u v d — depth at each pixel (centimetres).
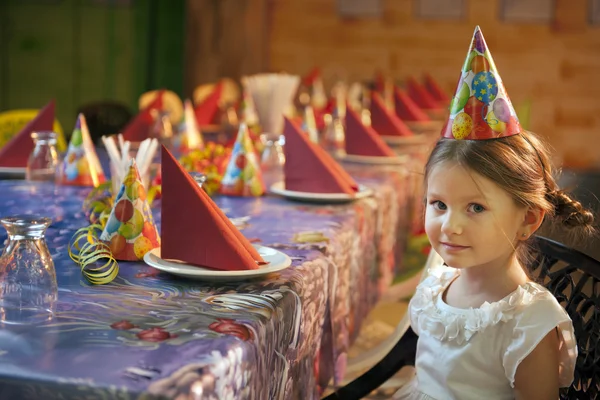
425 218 123
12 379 76
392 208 231
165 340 88
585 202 137
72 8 600
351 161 275
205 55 637
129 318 96
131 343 87
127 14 609
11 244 96
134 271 121
